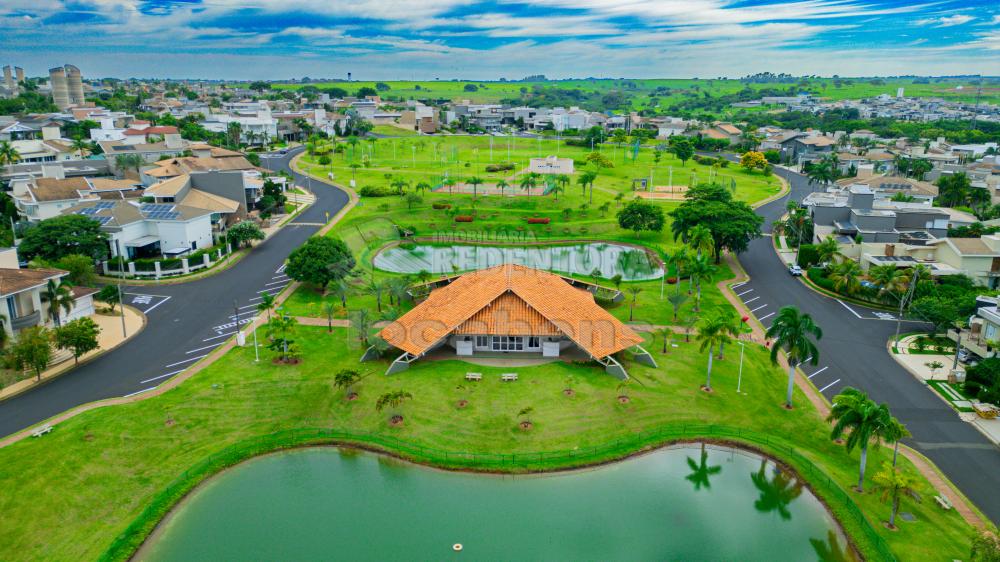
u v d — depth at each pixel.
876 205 152.12
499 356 88.44
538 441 71.38
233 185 163.75
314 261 112.00
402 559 56.06
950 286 109.56
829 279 123.25
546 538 58.81
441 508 62.53
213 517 61.09
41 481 62.28
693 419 75.94
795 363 76.44
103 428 70.56
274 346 87.81
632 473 67.88
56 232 118.25
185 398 77.31
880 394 82.38
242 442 71.25
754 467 69.38
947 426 74.81
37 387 80.19
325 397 78.94
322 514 61.66
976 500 62.09
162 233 133.88
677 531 59.97
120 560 54.88
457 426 73.44
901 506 60.94
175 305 109.31
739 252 142.38
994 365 79.25
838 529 59.78
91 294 102.75
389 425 73.88
